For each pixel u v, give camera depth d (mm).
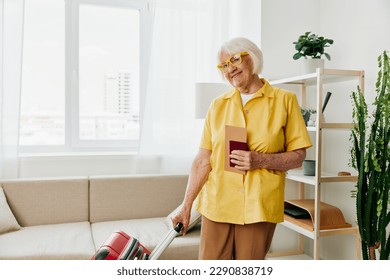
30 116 3322
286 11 3283
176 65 3406
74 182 2982
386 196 2062
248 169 1592
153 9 3344
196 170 1850
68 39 3373
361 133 2105
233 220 1645
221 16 3512
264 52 3232
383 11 2582
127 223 2922
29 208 2854
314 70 2855
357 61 2834
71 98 3400
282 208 1666
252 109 1684
